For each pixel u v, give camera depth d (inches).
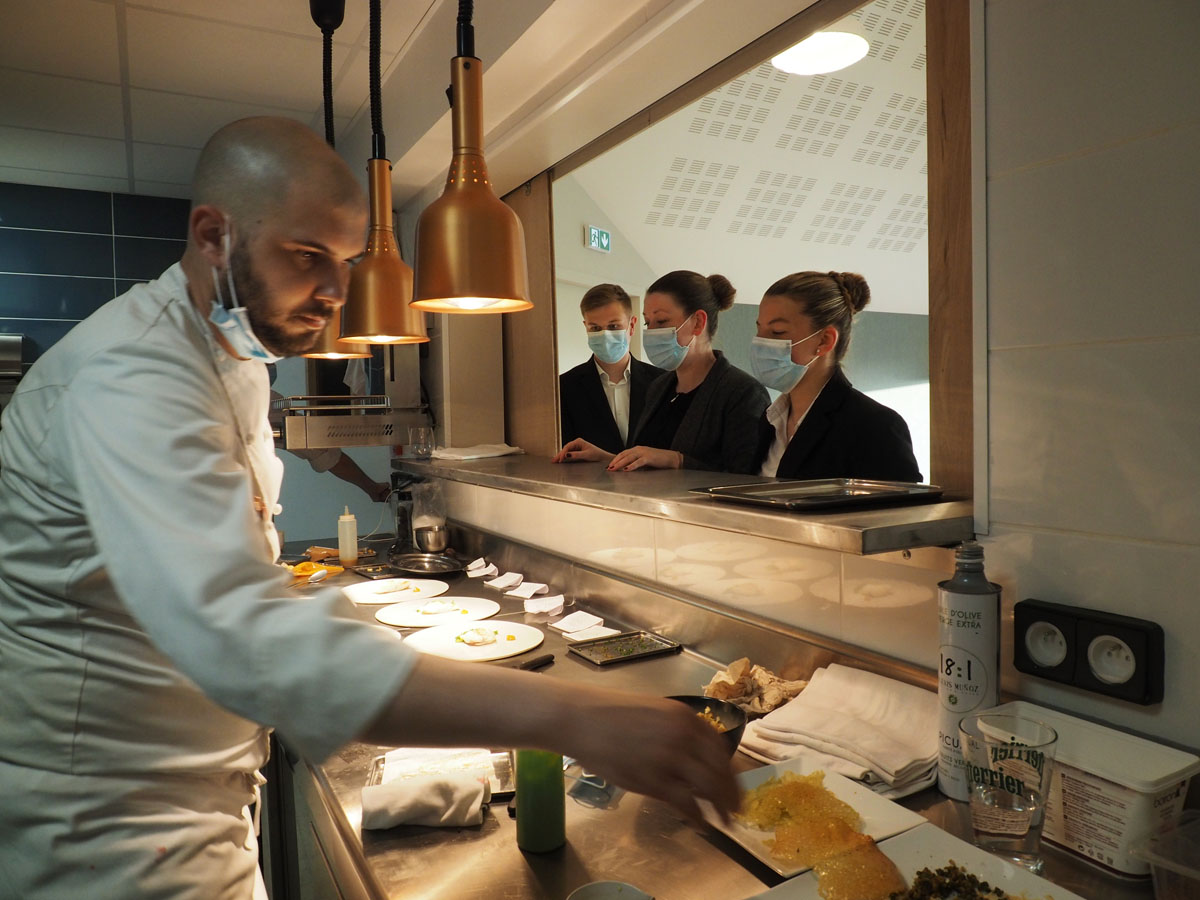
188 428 25.7
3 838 31.7
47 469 29.2
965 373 44.6
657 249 71.3
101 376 26.2
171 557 22.8
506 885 30.7
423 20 82.2
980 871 28.4
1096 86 34.7
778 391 58.5
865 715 41.4
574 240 85.7
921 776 37.0
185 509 23.8
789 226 56.3
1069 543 36.6
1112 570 35.0
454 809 35.2
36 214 137.6
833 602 49.1
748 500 43.9
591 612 71.2
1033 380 37.8
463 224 37.7
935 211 45.8
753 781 35.6
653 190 71.0
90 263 141.3
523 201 96.8
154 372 26.9
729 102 61.9
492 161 87.3
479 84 39.3
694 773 22.1
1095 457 35.5
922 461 47.6
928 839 30.5
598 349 81.7
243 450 32.4
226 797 34.9
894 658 45.2
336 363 119.8
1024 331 38.1
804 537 38.3
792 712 42.4
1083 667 35.3
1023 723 32.0
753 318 60.4
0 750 31.7
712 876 31.0
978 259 40.0
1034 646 37.8
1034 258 37.6
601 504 54.4
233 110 106.6
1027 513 38.3
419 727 22.2
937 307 46.0
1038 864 30.1
